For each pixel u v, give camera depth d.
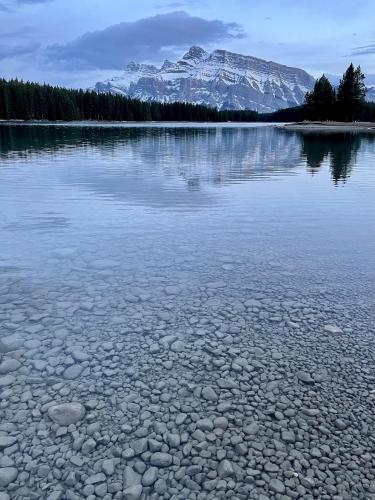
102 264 5.13
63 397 2.77
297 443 2.44
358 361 3.22
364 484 2.18
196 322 3.75
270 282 4.63
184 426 2.55
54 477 2.18
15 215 7.44
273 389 2.90
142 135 38.78
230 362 3.18
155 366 3.12
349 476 2.23
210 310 3.98
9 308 3.97
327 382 2.98
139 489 2.12
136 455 2.33
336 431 2.54
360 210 8.18
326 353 3.32
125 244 5.91
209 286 4.51
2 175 12.20
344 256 5.48
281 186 10.89
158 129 54.94
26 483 2.14
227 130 51.69
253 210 8.10
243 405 2.74
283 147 24.86
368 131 48.22
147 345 3.38
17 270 4.91
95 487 2.13
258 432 2.51
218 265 5.13
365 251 5.69
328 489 2.15
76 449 2.36
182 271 4.93
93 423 2.55
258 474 2.23
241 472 2.24
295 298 4.25
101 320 3.77
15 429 2.49
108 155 19.11
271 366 3.14
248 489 2.14
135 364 3.14
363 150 23.22
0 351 3.27
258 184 11.18
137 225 6.90
